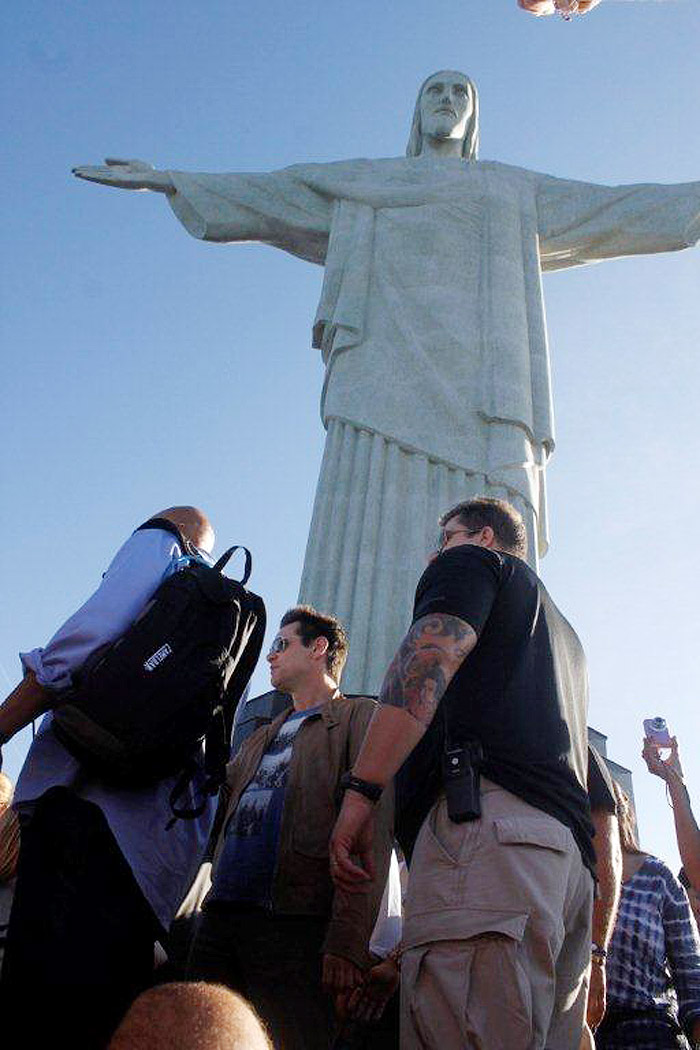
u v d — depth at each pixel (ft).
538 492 74.54
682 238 83.20
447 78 93.50
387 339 76.84
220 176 82.79
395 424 73.00
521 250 82.79
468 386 75.15
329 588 67.62
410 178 86.12
